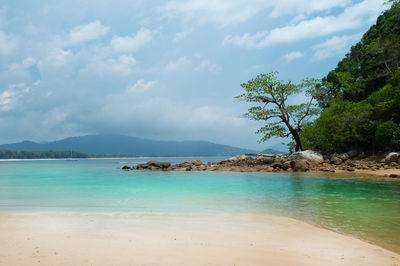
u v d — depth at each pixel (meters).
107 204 12.36
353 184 19.62
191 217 9.30
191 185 20.41
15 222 8.39
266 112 41.50
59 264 4.68
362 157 36.72
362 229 7.99
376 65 53.94
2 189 18.61
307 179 23.58
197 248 5.77
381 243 6.70
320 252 5.77
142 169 44.75
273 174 29.88
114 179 26.50
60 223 8.27
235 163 41.81
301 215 9.90
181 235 6.90
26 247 5.70
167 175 31.22
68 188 19.22
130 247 5.75
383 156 34.59
